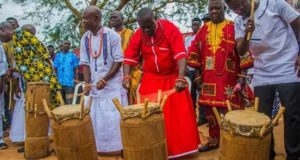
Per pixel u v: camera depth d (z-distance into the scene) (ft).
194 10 44.47
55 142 12.32
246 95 15.79
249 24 11.00
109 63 16.26
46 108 12.26
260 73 12.17
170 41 14.28
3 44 20.54
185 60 13.99
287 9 11.24
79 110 12.38
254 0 11.20
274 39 11.56
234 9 11.66
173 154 14.79
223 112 15.53
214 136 16.57
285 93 11.67
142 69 15.48
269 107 12.26
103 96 16.33
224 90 15.42
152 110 10.59
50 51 35.81
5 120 24.16
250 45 12.02
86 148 12.42
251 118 9.99
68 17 47.09
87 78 16.83
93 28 16.08
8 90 22.25
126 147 10.71
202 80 16.20
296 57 11.64
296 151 11.96
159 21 14.53
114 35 16.19
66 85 32.89
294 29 11.44
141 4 45.42
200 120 23.08
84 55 16.80
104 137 16.40
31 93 16.58
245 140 9.55
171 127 14.74
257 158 9.70
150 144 10.53
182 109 15.03
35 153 16.70
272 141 12.95
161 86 14.69
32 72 17.74
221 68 15.43
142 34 14.73
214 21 15.67
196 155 16.05
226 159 9.94
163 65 14.55
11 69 19.54
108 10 44.96
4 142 20.16
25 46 17.66
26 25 18.06
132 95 17.44
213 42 15.58
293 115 11.76
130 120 10.49
